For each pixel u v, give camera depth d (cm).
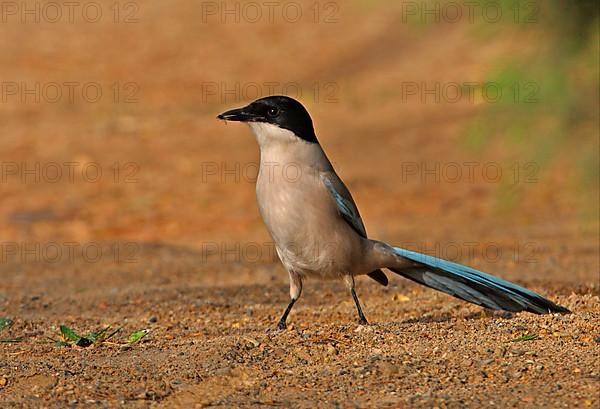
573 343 777
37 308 1150
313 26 3541
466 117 2492
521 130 1683
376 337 823
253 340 820
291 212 911
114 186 2100
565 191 1934
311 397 686
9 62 3228
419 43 3175
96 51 3394
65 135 2511
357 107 2734
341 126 2569
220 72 3153
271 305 1127
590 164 1653
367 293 1180
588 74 1627
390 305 1083
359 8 3434
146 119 2675
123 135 2516
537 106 1642
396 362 746
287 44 3378
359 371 732
